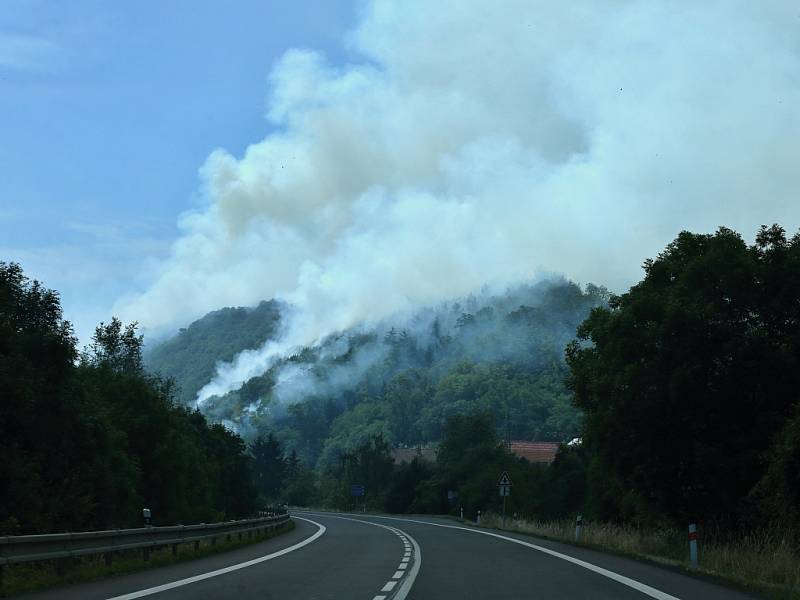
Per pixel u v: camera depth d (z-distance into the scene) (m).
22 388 25.47
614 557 22.64
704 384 25.48
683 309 25.23
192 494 49.38
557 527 38.53
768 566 16.62
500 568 18.38
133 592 12.70
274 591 13.14
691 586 14.42
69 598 11.74
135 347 51.56
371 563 19.78
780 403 25.42
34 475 25.41
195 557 21.59
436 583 14.75
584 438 28.92
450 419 105.62
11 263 28.72
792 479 20.00
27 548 13.17
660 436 26.42
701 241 28.64
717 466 25.03
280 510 59.00
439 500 98.38
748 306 25.97
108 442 31.25
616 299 30.53
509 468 81.25
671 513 28.16
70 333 28.70
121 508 33.16
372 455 144.88
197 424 69.06
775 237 26.81
